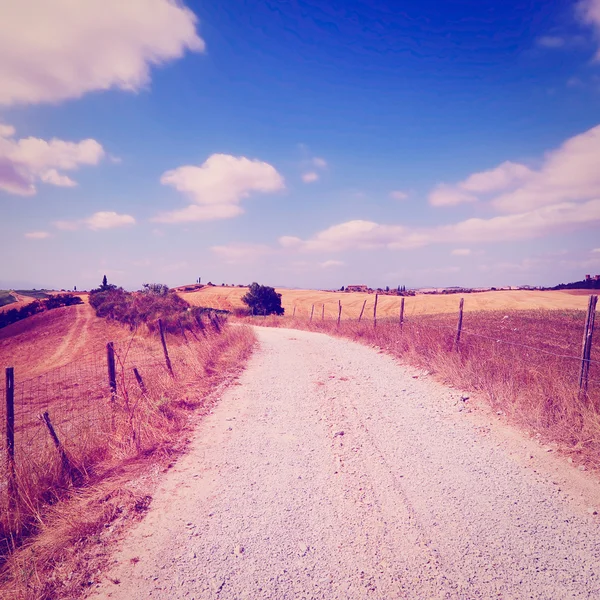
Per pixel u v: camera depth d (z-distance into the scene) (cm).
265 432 675
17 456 527
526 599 311
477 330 1543
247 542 388
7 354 2958
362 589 326
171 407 767
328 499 464
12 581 345
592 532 389
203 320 2144
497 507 436
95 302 4331
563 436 579
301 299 8894
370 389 912
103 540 397
